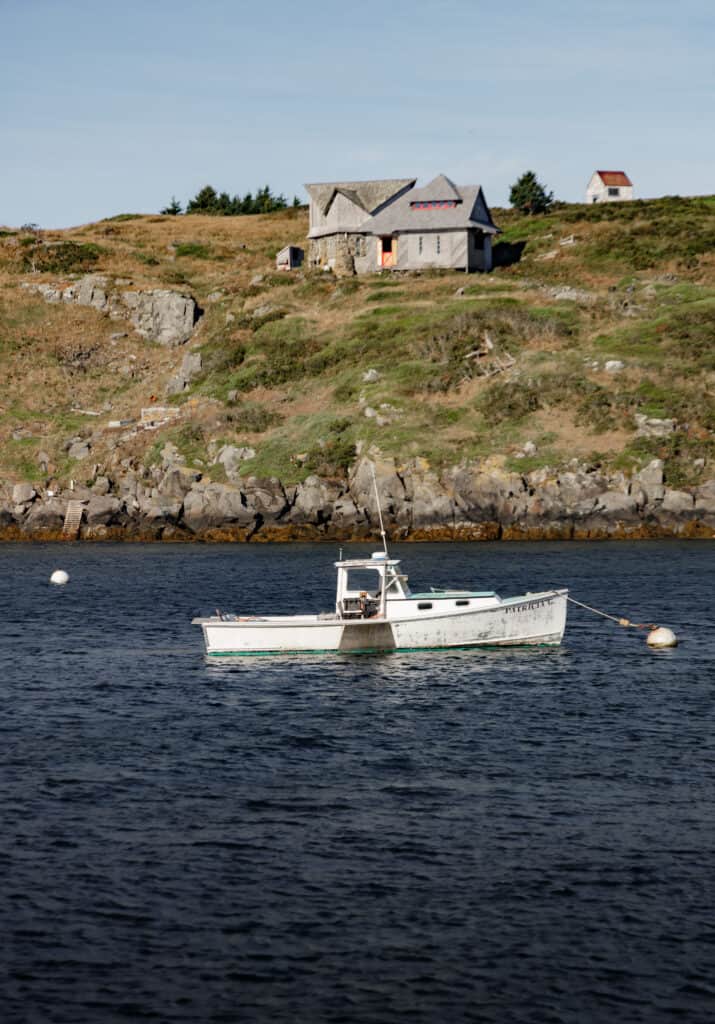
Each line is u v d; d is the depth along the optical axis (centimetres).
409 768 9988
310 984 6412
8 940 6875
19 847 8200
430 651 15000
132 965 6612
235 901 7362
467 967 6569
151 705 12369
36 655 15075
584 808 8912
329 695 12731
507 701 12331
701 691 12631
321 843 8275
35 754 10450
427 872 7769
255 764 10156
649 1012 6134
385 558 15012
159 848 8194
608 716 11625
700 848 8106
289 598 19512
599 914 7156
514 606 15062
